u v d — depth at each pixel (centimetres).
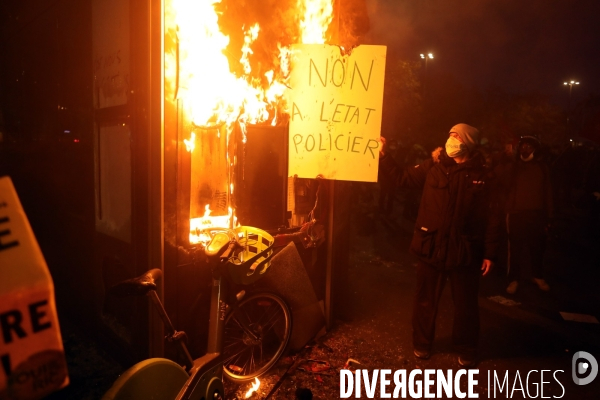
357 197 888
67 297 391
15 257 59
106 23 286
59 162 369
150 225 266
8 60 438
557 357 381
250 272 282
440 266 331
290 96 314
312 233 364
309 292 361
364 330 409
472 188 320
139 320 288
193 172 284
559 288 569
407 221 955
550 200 521
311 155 317
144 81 258
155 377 199
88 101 318
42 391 61
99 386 303
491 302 507
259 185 326
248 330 306
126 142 280
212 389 240
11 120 447
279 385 313
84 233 346
